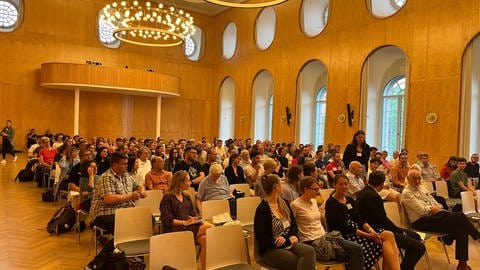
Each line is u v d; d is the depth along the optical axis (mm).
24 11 14500
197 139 17922
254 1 15172
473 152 8578
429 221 4320
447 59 8859
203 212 4160
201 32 17828
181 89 17516
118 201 4016
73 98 15406
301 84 13000
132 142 9359
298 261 3123
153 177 5426
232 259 3166
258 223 3354
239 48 16062
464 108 8555
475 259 4609
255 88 15180
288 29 13484
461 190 6434
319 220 3758
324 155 9438
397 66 11000
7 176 9586
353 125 11031
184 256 2939
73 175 5746
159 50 17031
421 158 7402
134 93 15719
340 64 11516
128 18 12016
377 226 3879
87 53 15586
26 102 14555
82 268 3973
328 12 12023
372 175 4043
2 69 14188
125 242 3627
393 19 10078
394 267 3514
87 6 15570
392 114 11070
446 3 8930
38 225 5516
